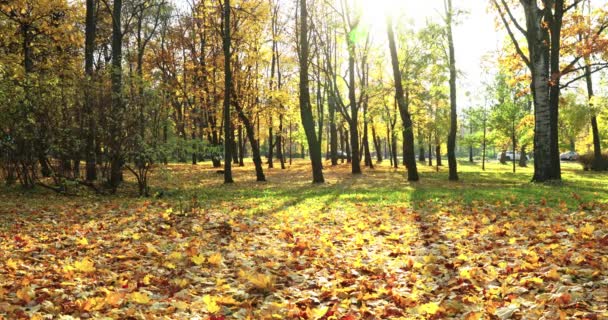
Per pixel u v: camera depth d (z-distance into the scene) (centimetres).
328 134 6178
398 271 545
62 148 1400
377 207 1146
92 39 1756
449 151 2359
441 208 1083
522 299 416
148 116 1442
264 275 489
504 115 3516
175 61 3403
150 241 729
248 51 2719
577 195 1228
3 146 1405
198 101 3186
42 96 1395
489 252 613
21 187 1506
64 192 1439
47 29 2009
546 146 1775
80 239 728
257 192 1614
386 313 410
